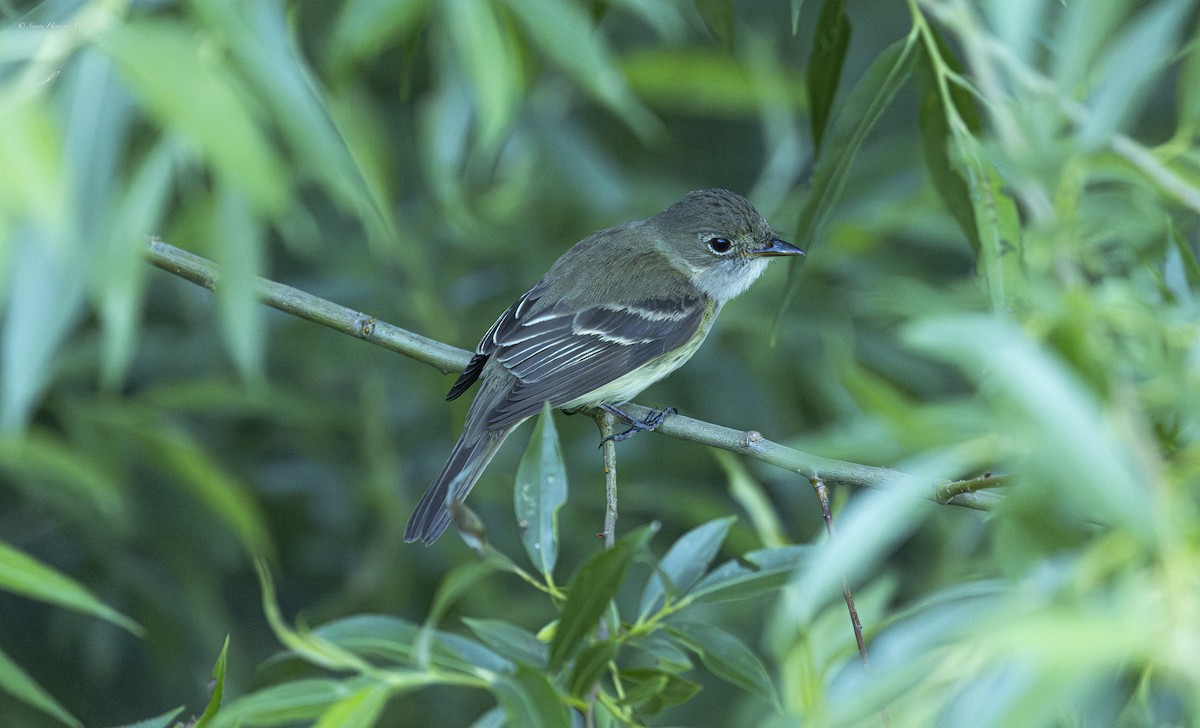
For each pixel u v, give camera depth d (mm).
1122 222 7414
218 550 12484
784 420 13031
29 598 13023
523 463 6668
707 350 13023
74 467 10125
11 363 4582
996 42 7840
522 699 5820
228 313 5129
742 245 11875
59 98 4816
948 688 5020
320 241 12969
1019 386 4367
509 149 13578
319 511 12820
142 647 12867
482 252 13086
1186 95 7438
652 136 13945
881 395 6859
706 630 6535
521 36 7074
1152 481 4617
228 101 4793
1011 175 7137
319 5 11508
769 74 12570
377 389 12484
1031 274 6727
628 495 12414
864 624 7910
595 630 6285
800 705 7277
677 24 6848
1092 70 6852
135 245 5059
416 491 12758
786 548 6926
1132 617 4262
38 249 4648
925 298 6223
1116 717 5621
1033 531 4969
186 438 11289
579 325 11039
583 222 13688
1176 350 5660
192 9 5266
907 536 12805
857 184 12672
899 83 8148
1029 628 4195
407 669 6238
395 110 14164
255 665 12961
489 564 6043
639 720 6395
